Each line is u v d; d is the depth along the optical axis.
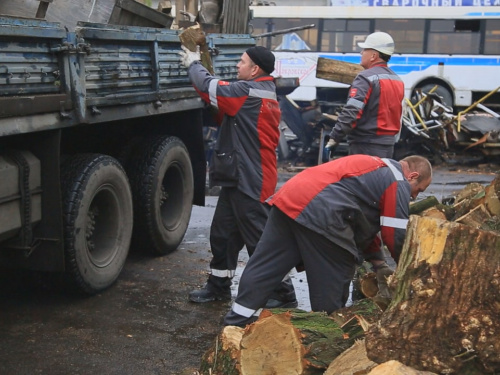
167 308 5.24
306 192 3.81
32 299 5.25
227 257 5.37
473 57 20.95
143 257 6.53
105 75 5.04
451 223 2.82
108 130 6.05
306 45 21.62
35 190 4.74
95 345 4.47
